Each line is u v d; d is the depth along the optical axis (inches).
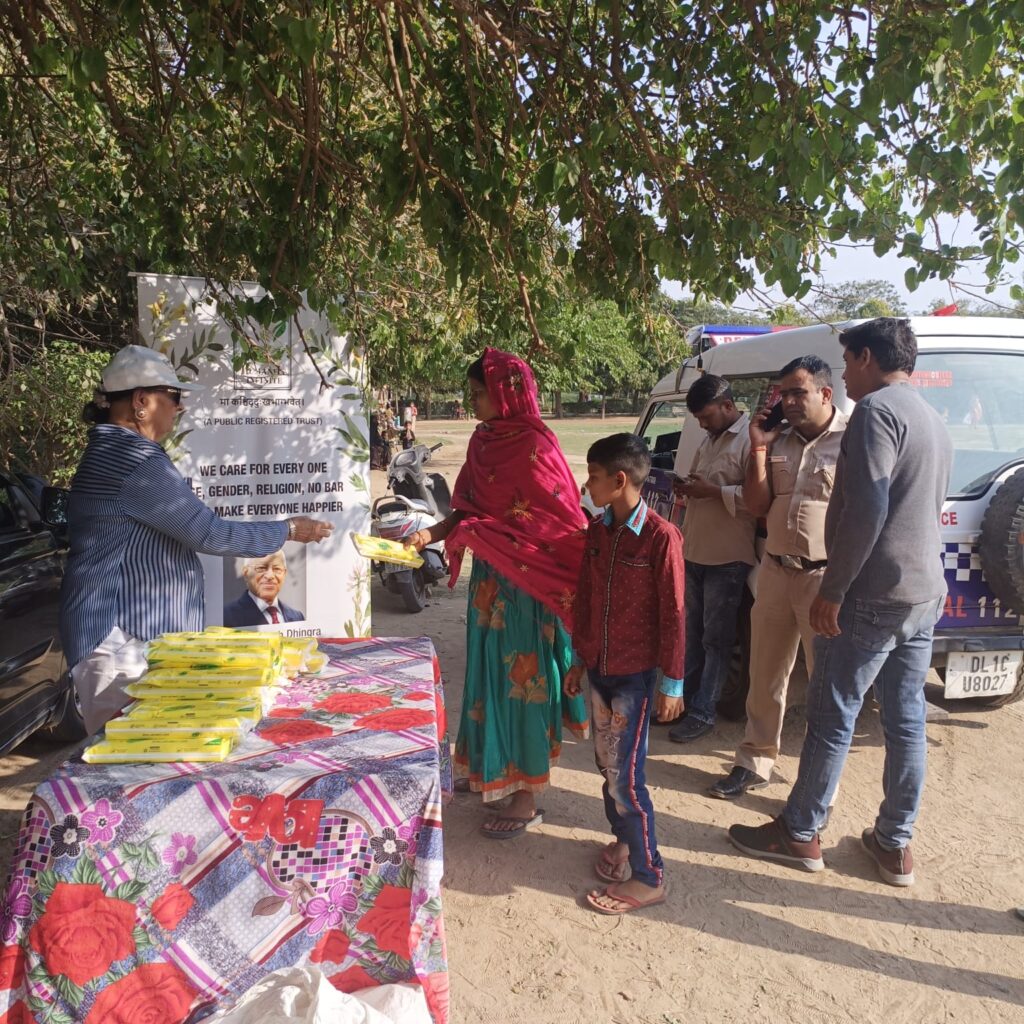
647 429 261.0
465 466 143.1
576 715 140.6
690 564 179.3
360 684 100.3
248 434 153.4
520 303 134.6
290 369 154.6
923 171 94.7
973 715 188.5
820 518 140.0
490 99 122.6
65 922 71.9
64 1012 72.4
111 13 110.2
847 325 162.9
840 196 108.0
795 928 116.0
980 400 166.4
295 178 135.0
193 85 117.4
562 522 131.8
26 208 193.6
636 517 110.5
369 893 76.4
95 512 100.3
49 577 160.1
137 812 73.2
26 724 151.2
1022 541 147.0
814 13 96.9
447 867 129.3
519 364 133.3
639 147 115.3
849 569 113.4
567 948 111.3
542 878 127.0
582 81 116.3
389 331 195.3
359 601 163.0
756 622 149.6
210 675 90.3
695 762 167.3
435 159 115.2
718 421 169.9
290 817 74.9
